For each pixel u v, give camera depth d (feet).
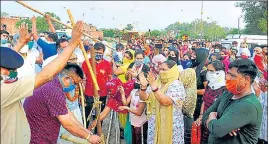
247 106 9.27
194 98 15.44
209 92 15.46
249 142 9.62
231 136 9.70
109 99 16.52
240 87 9.59
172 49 21.76
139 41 64.39
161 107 13.76
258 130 9.62
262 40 63.52
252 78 9.59
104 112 16.40
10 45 19.98
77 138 12.39
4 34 19.92
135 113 15.84
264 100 19.30
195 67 19.30
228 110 9.68
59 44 16.66
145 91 14.57
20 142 9.12
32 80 8.45
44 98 10.06
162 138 13.78
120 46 33.35
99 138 10.94
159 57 19.06
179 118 13.79
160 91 13.52
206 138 14.03
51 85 10.27
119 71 21.35
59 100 10.14
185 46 49.80
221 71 15.34
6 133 8.66
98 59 20.59
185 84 15.31
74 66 11.33
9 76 8.26
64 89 11.37
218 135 9.46
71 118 10.96
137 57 17.43
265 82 19.51
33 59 18.02
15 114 8.80
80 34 9.33
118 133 20.20
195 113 18.11
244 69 9.50
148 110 14.67
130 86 16.40
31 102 10.26
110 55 29.96
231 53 34.45
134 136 16.97
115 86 16.22
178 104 13.39
